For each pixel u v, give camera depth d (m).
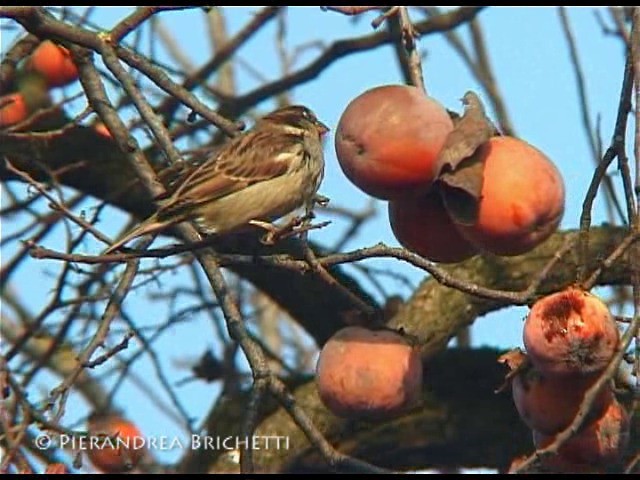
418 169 7.70
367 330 8.58
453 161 7.55
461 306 14.13
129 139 10.12
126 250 9.48
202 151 13.99
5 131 12.67
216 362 14.97
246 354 8.60
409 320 14.11
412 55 8.88
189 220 9.88
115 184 14.30
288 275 14.35
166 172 9.95
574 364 7.70
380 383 8.34
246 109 15.73
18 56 13.12
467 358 14.08
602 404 8.02
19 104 13.83
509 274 14.00
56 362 15.13
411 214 8.09
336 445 13.70
